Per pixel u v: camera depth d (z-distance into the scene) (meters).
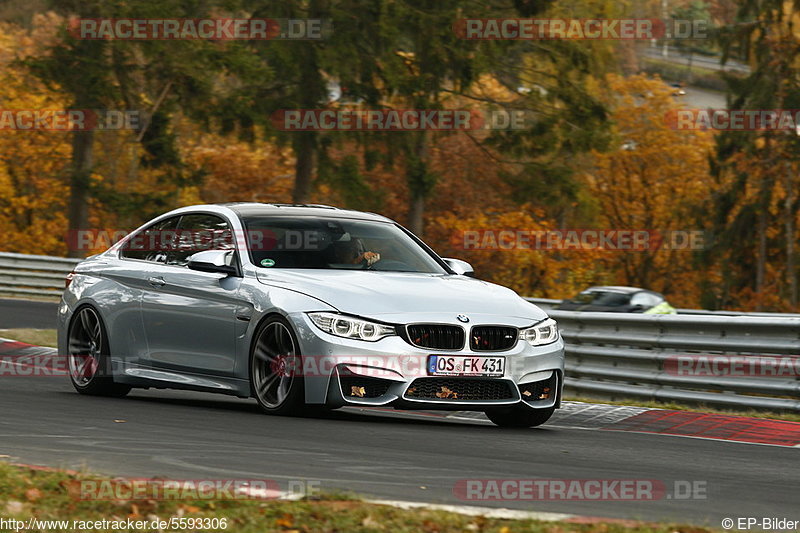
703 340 40.22
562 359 30.55
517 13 142.75
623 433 30.83
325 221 33.28
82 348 35.88
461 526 16.11
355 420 29.86
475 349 28.73
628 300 82.06
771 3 165.75
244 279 30.80
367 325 28.14
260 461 21.97
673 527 16.61
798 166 169.00
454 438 27.16
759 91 167.00
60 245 189.38
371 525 15.88
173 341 32.44
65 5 126.38
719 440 30.20
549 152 149.25
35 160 182.25
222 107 132.88
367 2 132.38
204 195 192.75
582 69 146.75
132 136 138.62
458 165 180.62
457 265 33.75
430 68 138.75
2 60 174.50
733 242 175.00
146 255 34.84
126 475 19.92
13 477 18.48
